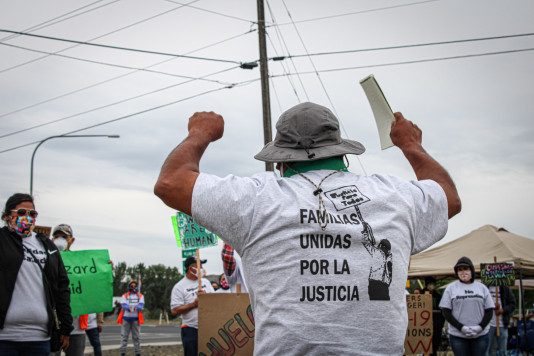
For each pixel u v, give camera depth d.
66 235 7.54
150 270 81.94
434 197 1.99
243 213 1.80
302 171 1.97
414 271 13.78
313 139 1.96
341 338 1.69
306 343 1.68
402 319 1.80
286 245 1.76
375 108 2.38
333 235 1.77
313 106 2.02
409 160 2.21
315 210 1.79
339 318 1.70
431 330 7.02
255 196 1.83
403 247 1.84
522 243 13.77
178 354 15.73
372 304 1.73
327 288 1.72
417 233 1.95
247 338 5.68
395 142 2.29
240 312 5.70
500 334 10.37
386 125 2.36
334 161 1.99
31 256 4.82
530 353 13.18
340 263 1.74
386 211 1.85
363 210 1.84
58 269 5.09
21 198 4.84
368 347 1.70
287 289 1.73
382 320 1.73
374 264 1.76
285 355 1.70
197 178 1.87
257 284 1.79
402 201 1.90
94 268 7.19
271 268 1.76
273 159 1.96
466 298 8.05
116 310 42.88
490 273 10.25
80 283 7.07
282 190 1.87
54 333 4.94
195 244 8.27
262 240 1.79
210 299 5.71
